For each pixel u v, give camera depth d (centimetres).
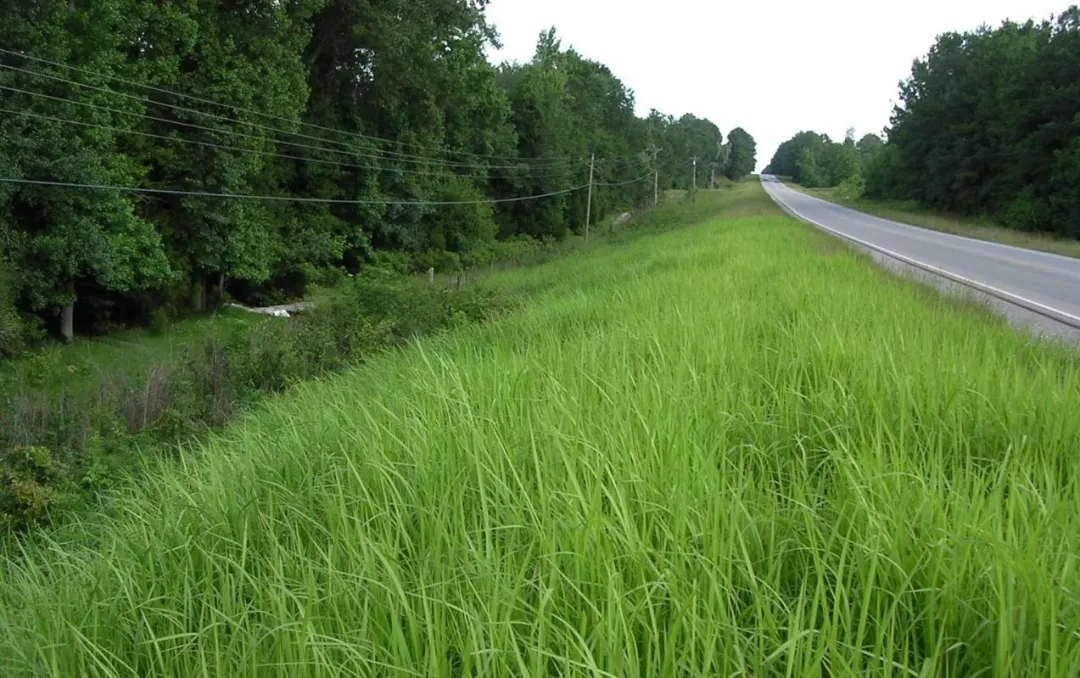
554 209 6125
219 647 268
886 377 443
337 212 3831
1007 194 5047
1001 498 290
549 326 934
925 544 250
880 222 4725
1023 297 1332
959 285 1267
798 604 217
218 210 2783
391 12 3612
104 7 2250
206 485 456
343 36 3606
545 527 285
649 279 1316
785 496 306
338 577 280
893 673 225
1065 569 225
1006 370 463
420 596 246
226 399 1234
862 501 271
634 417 400
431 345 941
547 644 233
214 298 3094
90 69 2255
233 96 2752
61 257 2150
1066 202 4138
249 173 2933
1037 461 342
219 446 636
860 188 9681
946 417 394
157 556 360
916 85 7531
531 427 379
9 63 2112
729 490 304
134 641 295
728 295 916
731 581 254
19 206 2181
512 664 226
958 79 6488
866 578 244
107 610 324
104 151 2347
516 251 4872
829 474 351
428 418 446
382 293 1605
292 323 1656
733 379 489
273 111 2938
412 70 3747
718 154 15438
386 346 1389
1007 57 6053
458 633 237
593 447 346
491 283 2653
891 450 349
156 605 323
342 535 326
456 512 306
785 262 1381
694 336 611
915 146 6619
